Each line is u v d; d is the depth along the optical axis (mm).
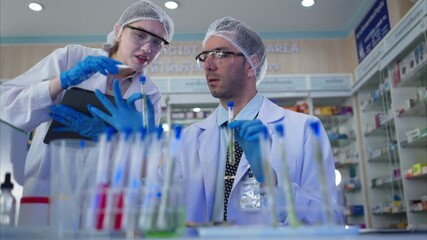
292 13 4340
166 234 729
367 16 4137
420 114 3346
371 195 3998
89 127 1376
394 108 3385
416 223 3166
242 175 1400
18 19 4383
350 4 4195
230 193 1438
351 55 4602
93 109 1206
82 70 1369
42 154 1543
